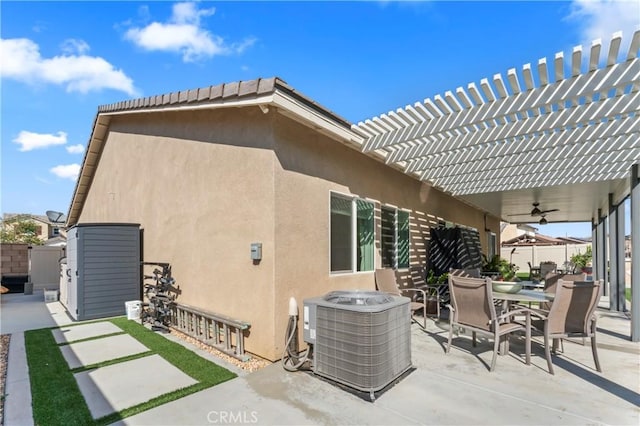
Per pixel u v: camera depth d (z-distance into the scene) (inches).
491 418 119.5
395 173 302.0
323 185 211.6
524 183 325.7
